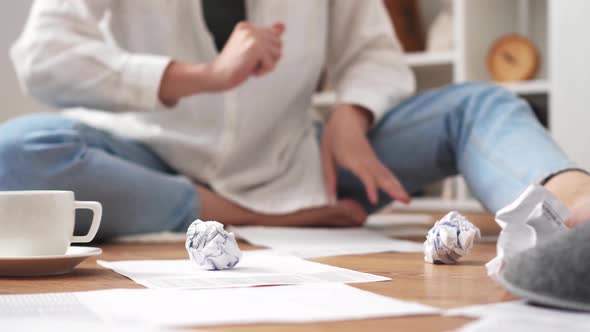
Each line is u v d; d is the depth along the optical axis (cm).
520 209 74
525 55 278
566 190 104
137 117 165
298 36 170
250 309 57
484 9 293
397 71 178
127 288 73
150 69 146
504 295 66
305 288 69
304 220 164
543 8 307
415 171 166
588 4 228
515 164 120
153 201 143
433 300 63
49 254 84
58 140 134
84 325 50
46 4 153
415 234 154
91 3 152
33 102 272
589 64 228
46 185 134
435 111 156
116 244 137
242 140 163
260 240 128
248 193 162
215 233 85
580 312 55
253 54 138
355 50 182
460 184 285
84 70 148
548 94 280
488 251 114
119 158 142
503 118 134
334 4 184
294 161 173
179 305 59
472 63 287
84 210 136
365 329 50
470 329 48
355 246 117
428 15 321
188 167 162
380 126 167
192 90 146
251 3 169
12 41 272
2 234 83
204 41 164
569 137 231
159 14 161
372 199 149
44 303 60
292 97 171
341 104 167
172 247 129
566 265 56
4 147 133
